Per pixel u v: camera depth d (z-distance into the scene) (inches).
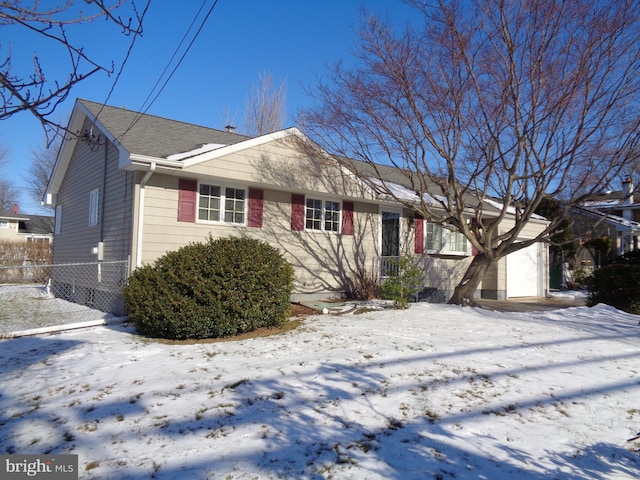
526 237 649.0
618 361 224.2
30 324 342.6
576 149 330.3
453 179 366.0
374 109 356.5
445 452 131.5
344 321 316.5
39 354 239.8
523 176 357.7
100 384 186.7
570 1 310.2
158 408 160.4
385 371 196.9
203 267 277.4
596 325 318.7
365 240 497.0
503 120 343.3
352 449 132.3
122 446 134.6
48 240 1352.1
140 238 344.2
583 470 124.1
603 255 858.1
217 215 391.2
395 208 526.6
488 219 616.1
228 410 157.8
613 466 127.0
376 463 124.7
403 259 396.2
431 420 151.9
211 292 270.1
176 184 364.8
